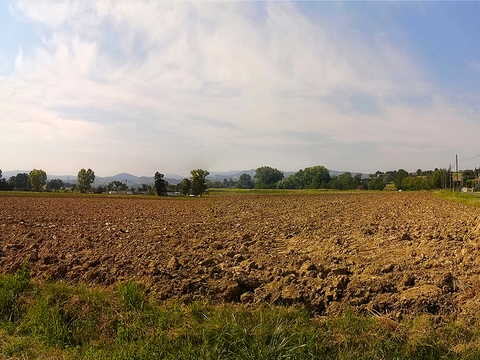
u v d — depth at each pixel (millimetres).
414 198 50844
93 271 9914
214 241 14609
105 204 42312
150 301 7879
